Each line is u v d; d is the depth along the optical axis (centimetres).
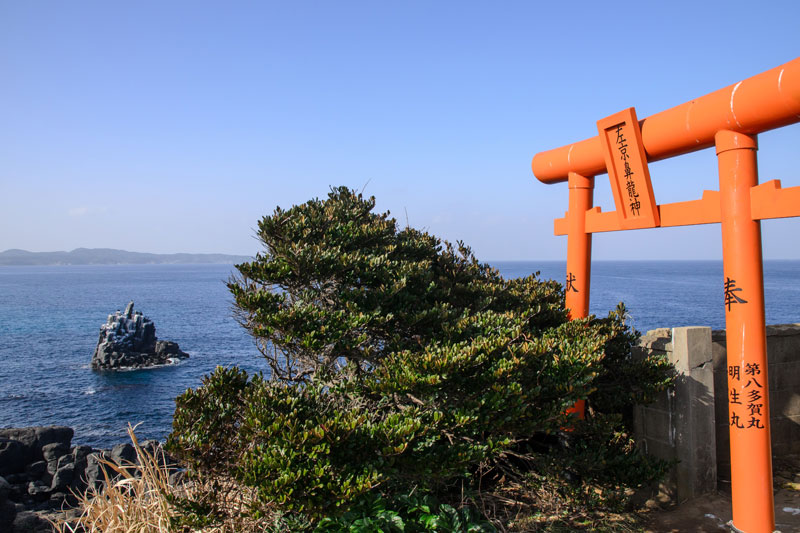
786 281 16538
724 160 545
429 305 705
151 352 5447
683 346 659
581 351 592
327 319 590
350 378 611
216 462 519
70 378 4628
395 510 546
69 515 834
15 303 12588
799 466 740
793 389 773
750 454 529
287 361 661
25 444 2022
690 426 651
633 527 600
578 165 759
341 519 518
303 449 452
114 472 1762
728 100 527
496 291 795
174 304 12119
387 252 781
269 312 575
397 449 450
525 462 727
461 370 536
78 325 8388
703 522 601
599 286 14138
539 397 573
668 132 604
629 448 746
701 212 589
